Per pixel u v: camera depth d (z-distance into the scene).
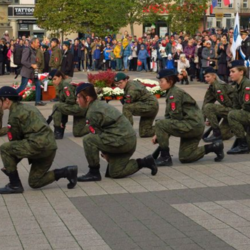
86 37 39.75
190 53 28.12
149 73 33.22
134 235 7.30
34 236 7.29
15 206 8.53
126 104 13.77
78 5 43.72
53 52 21.95
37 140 8.82
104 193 9.16
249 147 11.95
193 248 6.86
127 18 43.62
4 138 14.16
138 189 9.37
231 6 54.97
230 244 6.98
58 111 13.98
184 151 11.01
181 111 10.66
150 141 13.63
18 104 8.88
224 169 10.65
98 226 7.64
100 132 9.73
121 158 9.92
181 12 41.34
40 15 45.75
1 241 7.14
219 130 13.19
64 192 9.23
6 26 43.00
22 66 19.92
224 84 13.00
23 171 10.65
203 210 8.27
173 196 8.98
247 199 8.80
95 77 19.12
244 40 23.16
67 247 6.93
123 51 34.84
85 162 11.48
